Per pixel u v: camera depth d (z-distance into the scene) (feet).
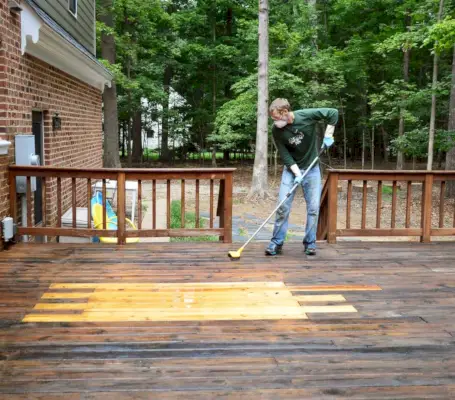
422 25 41.16
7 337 9.37
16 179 16.65
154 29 64.80
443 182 17.97
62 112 24.63
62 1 26.43
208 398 7.22
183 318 10.46
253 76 52.80
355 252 16.46
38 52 19.83
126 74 68.64
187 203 43.45
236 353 8.78
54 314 10.59
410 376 7.95
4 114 16.01
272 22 63.77
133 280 13.07
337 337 9.52
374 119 54.60
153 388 7.50
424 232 17.94
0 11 15.46
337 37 70.08
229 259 15.29
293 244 17.63
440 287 12.77
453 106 44.34
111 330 9.77
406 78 57.06
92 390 7.41
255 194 45.78
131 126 88.33
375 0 60.75
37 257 15.21
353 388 7.54
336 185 17.47
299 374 7.99
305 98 51.49
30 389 7.42
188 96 82.89
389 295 12.10
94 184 31.07
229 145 61.31
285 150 15.11
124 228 16.78
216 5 73.36
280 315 10.70
